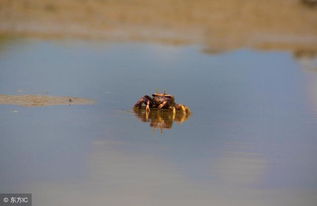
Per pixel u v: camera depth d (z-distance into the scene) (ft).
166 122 203.10
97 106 223.92
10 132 175.22
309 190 136.77
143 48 469.16
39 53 395.34
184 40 547.08
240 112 231.71
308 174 149.28
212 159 158.51
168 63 388.37
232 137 186.09
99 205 120.98
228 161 157.58
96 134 179.22
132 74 325.42
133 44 492.95
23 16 584.81
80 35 528.63
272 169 152.66
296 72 373.81
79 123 192.85
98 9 635.66
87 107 220.64
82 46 455.63
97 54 411.54
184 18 650.43
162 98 223.10
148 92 268.21
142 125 195.72
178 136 183.21
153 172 144.25
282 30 650.84
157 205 122.52
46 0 638.12
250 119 217.56
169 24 623.77
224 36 592.60
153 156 158.10
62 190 128.16
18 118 194.18
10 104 216.13
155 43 510.17
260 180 143.13
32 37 491.72
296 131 200.34
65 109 213.87
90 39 509.35
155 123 200.13
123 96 252.21
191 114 221.66
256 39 589.32
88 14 617.21
